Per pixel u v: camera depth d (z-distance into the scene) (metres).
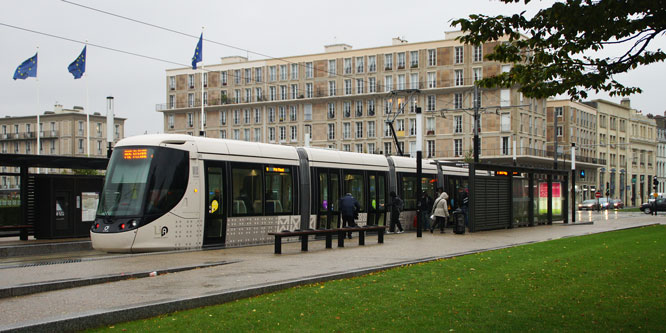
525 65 11.65
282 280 11.45
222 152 19.61
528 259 15.16
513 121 78.31
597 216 53.00
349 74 86.50
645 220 42.06
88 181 23.05
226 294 10.05
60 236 22.22
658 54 10.86
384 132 84.75
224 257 15.75
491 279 11.98
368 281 11.73
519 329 8.17
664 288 11.11
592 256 15.73
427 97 82.38
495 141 78.81
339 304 9.63
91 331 8.18
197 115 96.25
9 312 8.90
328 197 23.95
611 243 19.56
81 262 14.38
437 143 81.81
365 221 25.97
